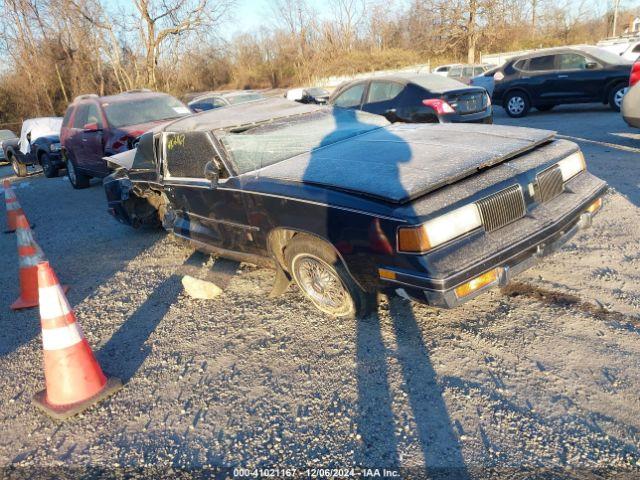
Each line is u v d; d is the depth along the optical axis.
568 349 3.22
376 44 44.41
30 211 9.43
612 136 9.31
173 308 4.55
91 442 3.00
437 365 3.24
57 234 7.55
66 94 33.81
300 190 3.58
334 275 3.66
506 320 3.62
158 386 3.44
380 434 2.75
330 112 5.19
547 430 2.63
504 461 2.48
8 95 33.69
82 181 11.00
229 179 4.18
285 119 4.90
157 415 3.15
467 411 2.83
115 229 7.42
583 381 2.93
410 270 3.06
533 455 2.49
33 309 4.97
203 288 4.60
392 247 3.09
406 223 3.00
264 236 4.03
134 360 3.79
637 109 8.01
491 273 3.13
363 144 4.23
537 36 41.50
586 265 4.27
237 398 3.21
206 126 4.59
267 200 3.81
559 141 4.02
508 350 3.29
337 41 43.03
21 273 5.05
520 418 2.73
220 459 2.73
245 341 3.85
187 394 3.32
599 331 3.35
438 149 3.79
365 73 40.25
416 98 8.53
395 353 3.42
